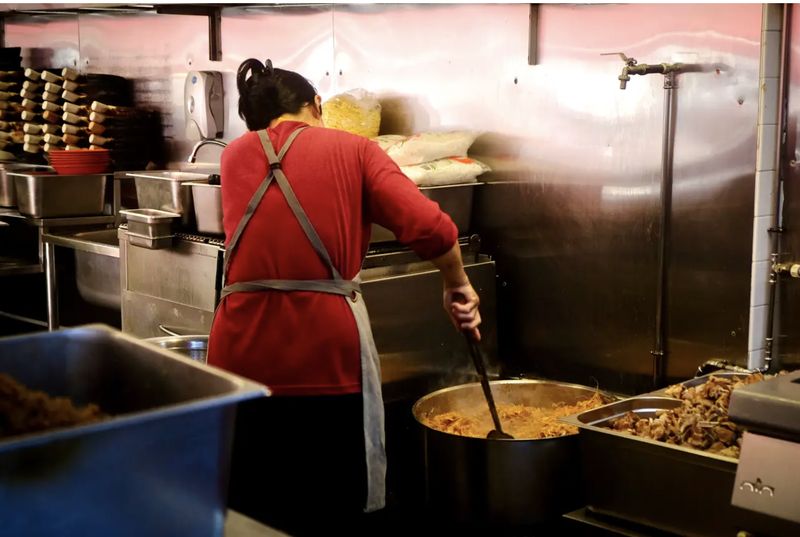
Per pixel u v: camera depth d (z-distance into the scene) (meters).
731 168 2.82
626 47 3.06
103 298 4.14
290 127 2.36
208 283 3.32
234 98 4.50
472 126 3.57
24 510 1.00
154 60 4.93
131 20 5.04
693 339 2.98
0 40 6.09
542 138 3.35
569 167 3.27
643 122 3.03
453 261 2.40
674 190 2.97
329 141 2.33
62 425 1.20
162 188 3.55
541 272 3.41
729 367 2.83
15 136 5.35
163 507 1.12
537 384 3.07
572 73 3.22
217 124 4.56
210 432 1.14
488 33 3.47
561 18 3.23
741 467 1.86
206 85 4.49
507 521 2.54
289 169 2.30
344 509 2.40
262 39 4.33
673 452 2.11
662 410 2.51
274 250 2.29
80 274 4.27
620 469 2.24
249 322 2.31
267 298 2.29
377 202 2.34
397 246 3.28
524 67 3.37
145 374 1.37
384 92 3.87
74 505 1.04
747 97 2.75
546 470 2.53
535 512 2.54
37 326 4.82
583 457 2.33
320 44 4.09
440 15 3.62
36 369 1.42
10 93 5.43
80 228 4.58
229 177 2.38
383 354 3.12
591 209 3.22
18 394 1.23
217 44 4.54
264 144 2.34
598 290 3.24
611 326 3.21
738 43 2.76
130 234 3.54
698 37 2.86
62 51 5.60
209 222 3.36
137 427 1.07
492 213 3.54
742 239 2.82
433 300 3.26
